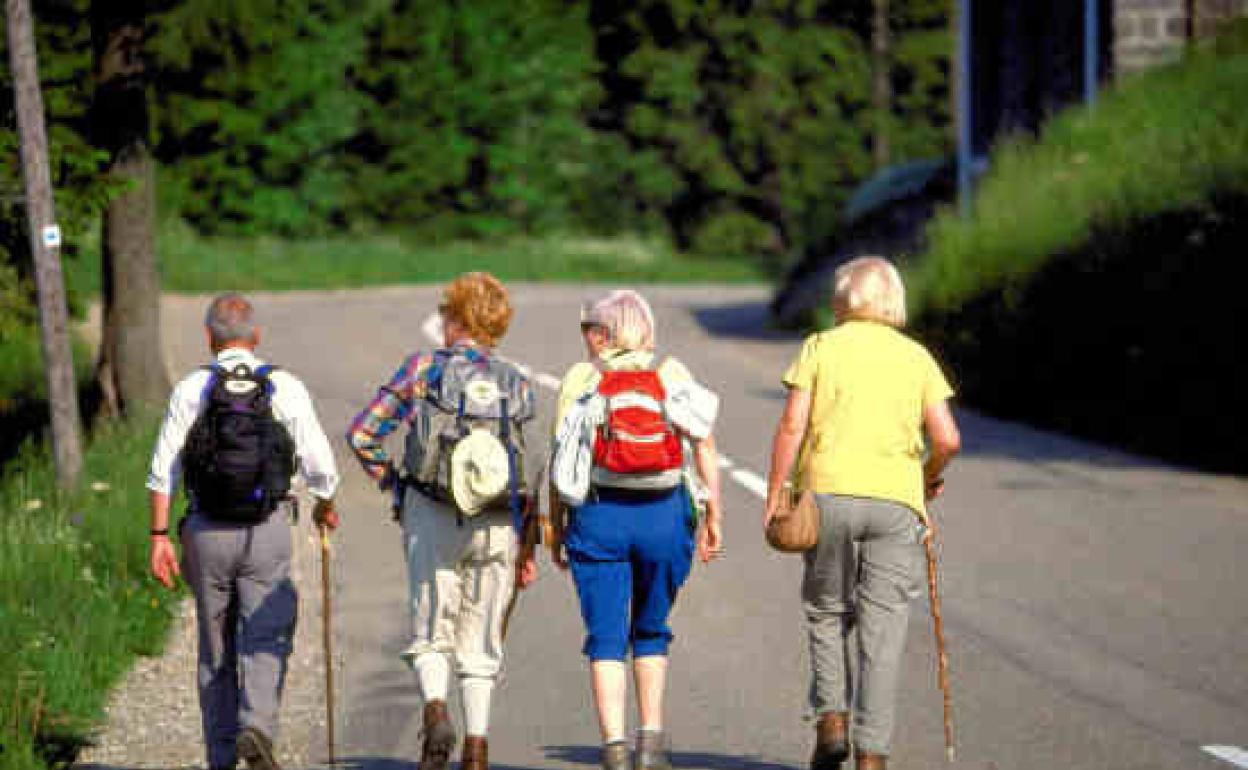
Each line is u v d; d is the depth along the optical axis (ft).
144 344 198.90
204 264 487.61
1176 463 164.45
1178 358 172.65
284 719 88.38
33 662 94.99
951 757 74.84
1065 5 310.65
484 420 75.05
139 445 168.35
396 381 75.97
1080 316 194.80
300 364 260.83
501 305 77.77
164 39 182.50
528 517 76.13
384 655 100.94
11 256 172.55
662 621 75.15
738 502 147.74
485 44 650.43
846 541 72.33
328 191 616.80
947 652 97.86
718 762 79.10
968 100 334.24
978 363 213.25
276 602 74.74
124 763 81.56
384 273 528.22
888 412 72.79
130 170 196.95
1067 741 80.94
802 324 319.68
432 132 645.10
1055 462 165.48
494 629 75.97
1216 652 96.73
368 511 146.61
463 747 74.69
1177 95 266.98
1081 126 270.26
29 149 152.66
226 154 583.17
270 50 194.49
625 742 72.33
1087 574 116.98
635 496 72.95
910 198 345.72
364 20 627.05
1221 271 171.12
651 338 76.33
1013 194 254.06
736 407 205.67
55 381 150.51
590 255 625.41
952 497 147.23
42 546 117.29
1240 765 77.05
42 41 188.55
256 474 73.05
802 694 90.48
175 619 109.81
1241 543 126.11
